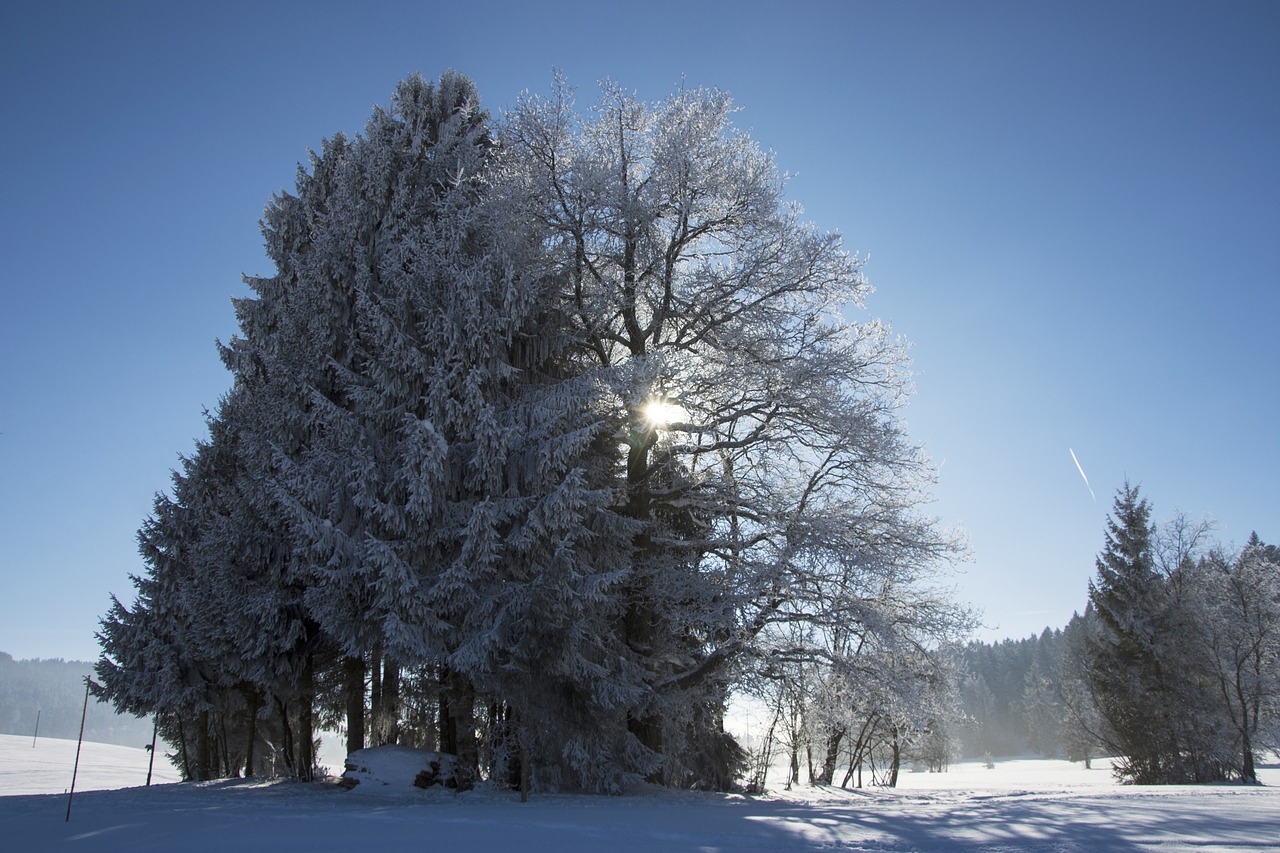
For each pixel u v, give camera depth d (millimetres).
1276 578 35344
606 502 17656
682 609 19219
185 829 9633
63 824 10312
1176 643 34938
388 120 22016
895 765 34469
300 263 21531
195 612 18969
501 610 15547
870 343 21188
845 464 20844
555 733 15867
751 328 20141
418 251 18438
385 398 17484
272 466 19203
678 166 19500
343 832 9289
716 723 23938
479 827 9789
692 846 7953
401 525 15883
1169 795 15336
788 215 20906
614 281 20547
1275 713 35344
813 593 18922
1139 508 38031
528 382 19516
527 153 20547
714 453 22078
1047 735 106375
